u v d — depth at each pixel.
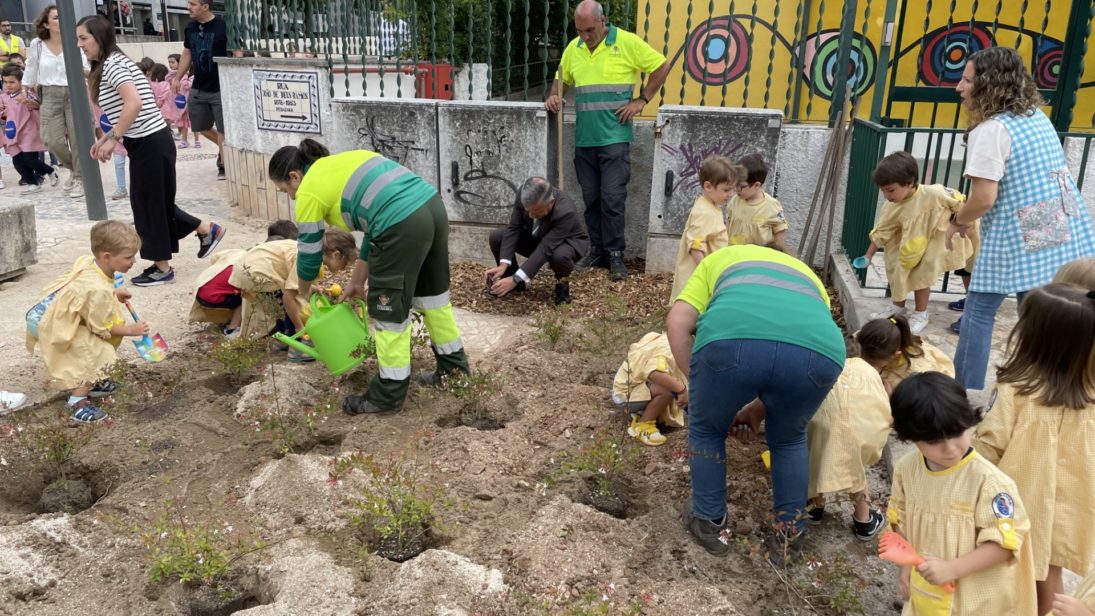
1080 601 2.09
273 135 8.70
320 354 4.44
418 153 7.34
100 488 3.81
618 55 6.63
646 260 7.04
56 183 10.34
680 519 3.47
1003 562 2.37
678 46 8.95
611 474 3.68
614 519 3.45
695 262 5.24
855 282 5.97
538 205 5.77
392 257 4.08
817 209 7.05
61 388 4.25
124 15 26.12
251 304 5.06
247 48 9.05
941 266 4.96
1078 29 6.98
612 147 6.76
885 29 6.24
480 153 7.19
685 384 4.04
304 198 4.13
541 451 4.03
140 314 5.83
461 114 7.12
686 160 6.71
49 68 9.22
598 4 6.59
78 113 7.92
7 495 3.75
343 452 3.94
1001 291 3.75
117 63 5.96
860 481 3.28
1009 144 3.60
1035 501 2.60
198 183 10.80
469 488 3.68
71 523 3.39
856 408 3.26
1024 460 2.60
